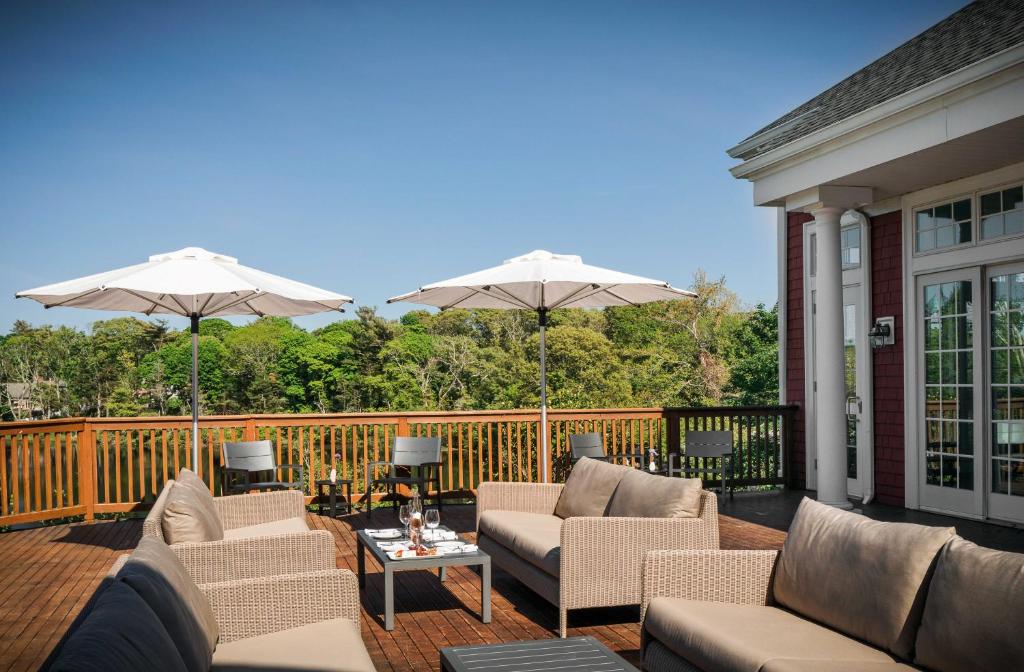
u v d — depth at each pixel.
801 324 10.16
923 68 7.16
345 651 3.02
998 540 6.80
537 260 6.82
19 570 6.25
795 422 10.23
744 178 8.55
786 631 3.22
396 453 8.59
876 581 3.11
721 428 10.03
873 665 2.83
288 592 3.38
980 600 2.70
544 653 3.07
